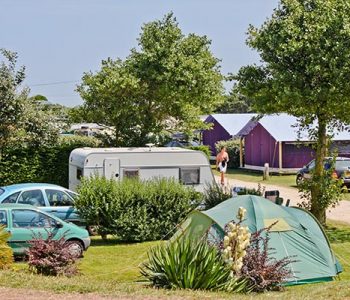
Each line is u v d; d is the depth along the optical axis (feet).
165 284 56.59
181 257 56.75
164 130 162.50
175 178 118.01
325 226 108.47
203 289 55.57
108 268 78.13
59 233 82.53
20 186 100.42
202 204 104.53
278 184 180.34
